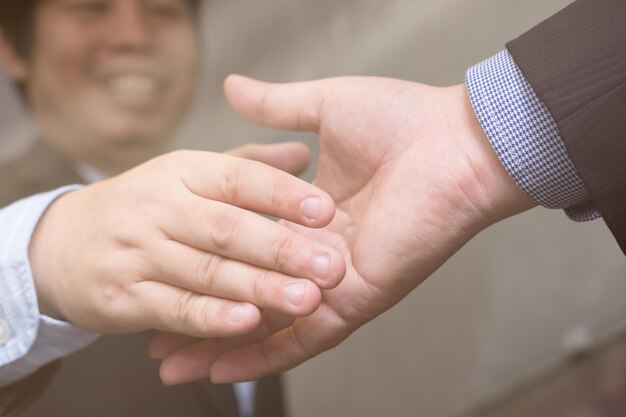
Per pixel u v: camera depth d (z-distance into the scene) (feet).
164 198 1.33
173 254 1.30
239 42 3.59
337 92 1.47
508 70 1.36
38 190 2.94
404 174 1.38
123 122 3.20
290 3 3.67
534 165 1.32
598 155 1.23
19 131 3.07
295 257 1.24
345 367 3.59
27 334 1.43
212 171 1.32
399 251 1.37
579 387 3.48
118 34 3.27
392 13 3.67
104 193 1.41
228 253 1.27
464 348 3.65
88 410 2.18
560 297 3.64
